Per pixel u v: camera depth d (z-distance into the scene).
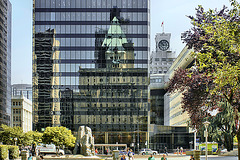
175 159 62.66
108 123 104.06
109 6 108.50
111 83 105.50
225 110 53.62
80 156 47.28
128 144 103.62
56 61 105.94
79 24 107.44
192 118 38.94
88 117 104.06
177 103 126.44
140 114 104.62
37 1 107.50
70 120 103.88
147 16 108.25
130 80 105.81
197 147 113.00
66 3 107.88
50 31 106.94
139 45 107.31
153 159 37.94
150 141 119.88
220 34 24.22
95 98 104.88
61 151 75.88
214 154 76.62
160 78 163.62
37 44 106.25
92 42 107.00
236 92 30.16
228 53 25.88
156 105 163.38
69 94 104.81
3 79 152.50
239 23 23.80
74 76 105.50
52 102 104.44
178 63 124.06
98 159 46.72
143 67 106.44
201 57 25.41
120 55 106.69
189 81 34.22
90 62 106.25
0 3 145.38
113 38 107.31
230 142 62.47
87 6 108.19
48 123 103.69
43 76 105.31
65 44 106.69
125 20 108.19
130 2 108.75
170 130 121.12
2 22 149.88
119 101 104.94
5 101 156.75
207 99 35.75
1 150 53.81
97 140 103.38
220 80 23.52
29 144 94.25
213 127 61.72
